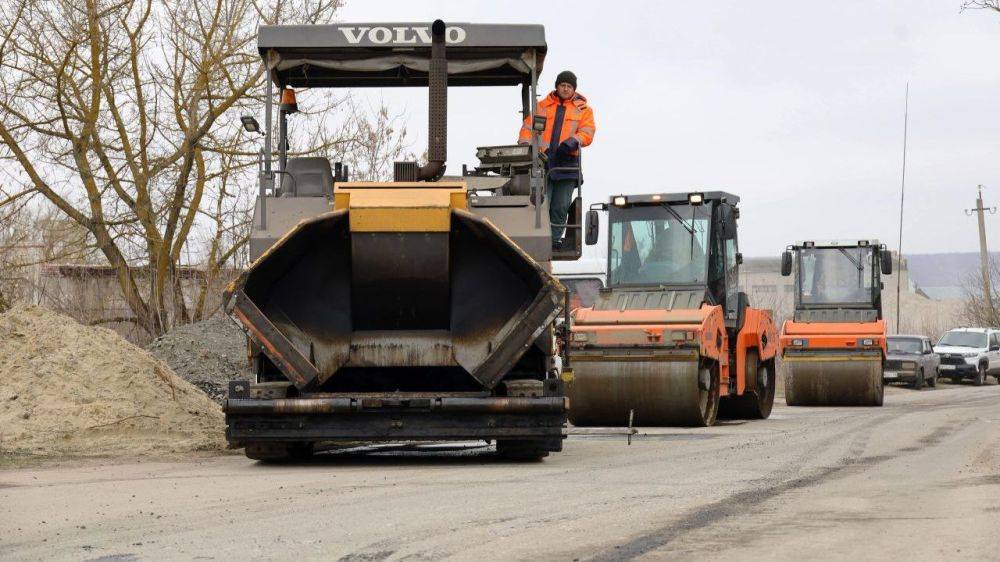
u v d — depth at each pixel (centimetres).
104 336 2648
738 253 3831
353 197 1972
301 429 1909
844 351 4719
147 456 2180
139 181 4659
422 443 2639
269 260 1928
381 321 2019
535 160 2123
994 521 1261
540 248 2047
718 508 1388
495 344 1995
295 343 1984
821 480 1716
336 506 1426
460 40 2228
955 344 8681
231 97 4775
